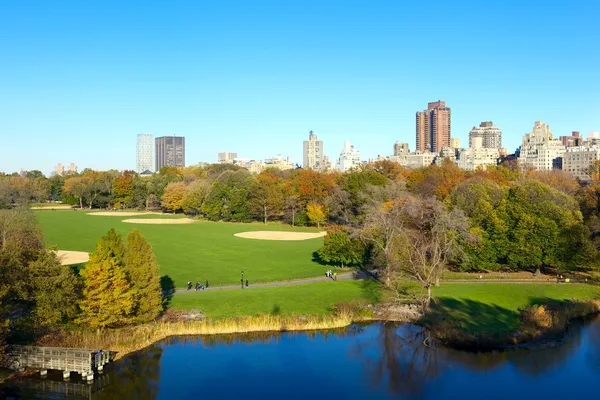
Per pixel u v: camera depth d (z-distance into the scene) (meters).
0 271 46.31
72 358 45.19
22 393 42.66
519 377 45.84
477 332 54.94
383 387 43.41
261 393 42.25
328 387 43.62
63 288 50.06
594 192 105.56
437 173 168.62
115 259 53.09
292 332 57.06
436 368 47.75
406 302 65.62
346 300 65.94
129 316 54.22
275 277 80.19
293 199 160.38
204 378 45.38
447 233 75.88
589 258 77.44
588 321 61.62
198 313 60.06
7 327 46.09
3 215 77.12
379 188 137.25
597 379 45.50
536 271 81.94
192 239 122.62
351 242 85.75
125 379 45.03
